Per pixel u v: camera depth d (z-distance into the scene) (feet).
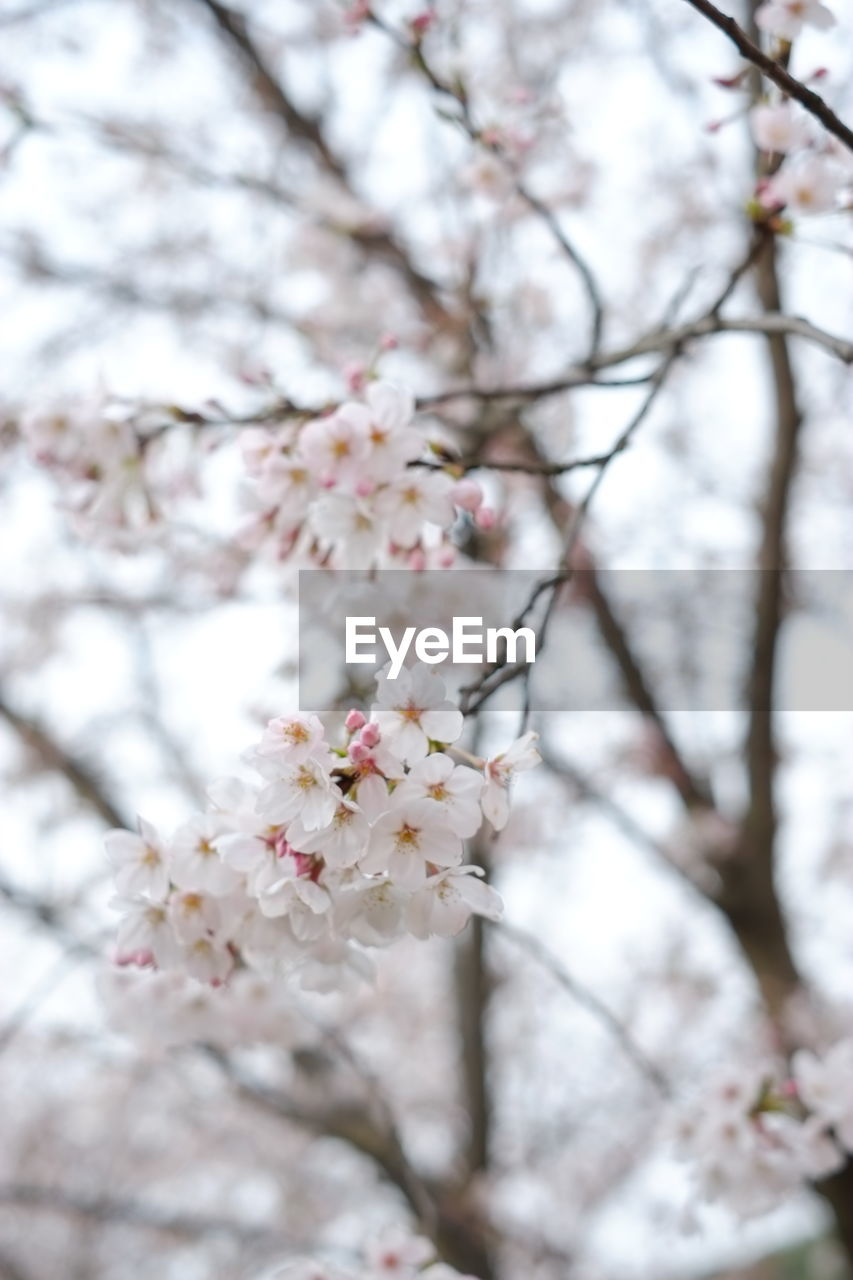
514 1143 23.85
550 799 20.33
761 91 7.94
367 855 4.66
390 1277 7.82
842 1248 14.51
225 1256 25.31
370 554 6.66
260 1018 10.05
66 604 17.20
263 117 18.56
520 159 10.59
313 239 16.31
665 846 19.04
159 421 7.80
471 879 4.84
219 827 5.34
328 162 17.40
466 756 4.96
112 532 8.30
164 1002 9.80
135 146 14.49
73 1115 24.77
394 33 9.47
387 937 4.94
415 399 7.89
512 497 14.97
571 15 17.71
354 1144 15.75
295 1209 23.43
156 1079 22.02
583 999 10.41
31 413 7.80
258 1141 23.48
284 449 7.11
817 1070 9.08
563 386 7.73
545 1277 20.80
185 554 12.97
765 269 13.64
